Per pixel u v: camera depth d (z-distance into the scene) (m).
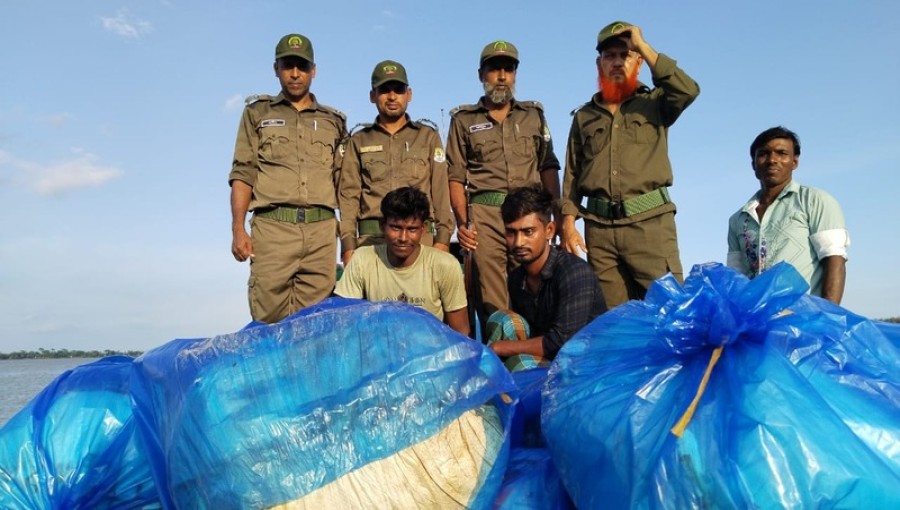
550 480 1.92
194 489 1.67
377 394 1.74
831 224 3.28
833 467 1.45
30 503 2.00
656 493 1.51
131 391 2.04
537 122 4.37
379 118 4.33
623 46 3.85
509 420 1.97
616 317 2.01
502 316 3.18
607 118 3.90
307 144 4.11
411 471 1.72
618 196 3.81
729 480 1.46
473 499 1.76
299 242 4.04
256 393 1.71
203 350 1.84
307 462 1.66
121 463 2.09
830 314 1.87
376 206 4.18
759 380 1.58
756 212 3.56
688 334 1.75
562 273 2.97
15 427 2.10
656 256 3.75
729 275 1.86
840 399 1.62
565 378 1.94
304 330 1.84
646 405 1.66
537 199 2.94
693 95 3.60
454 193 4.38
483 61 4.28
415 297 3.33
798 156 3.49
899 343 1.98
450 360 1.85
